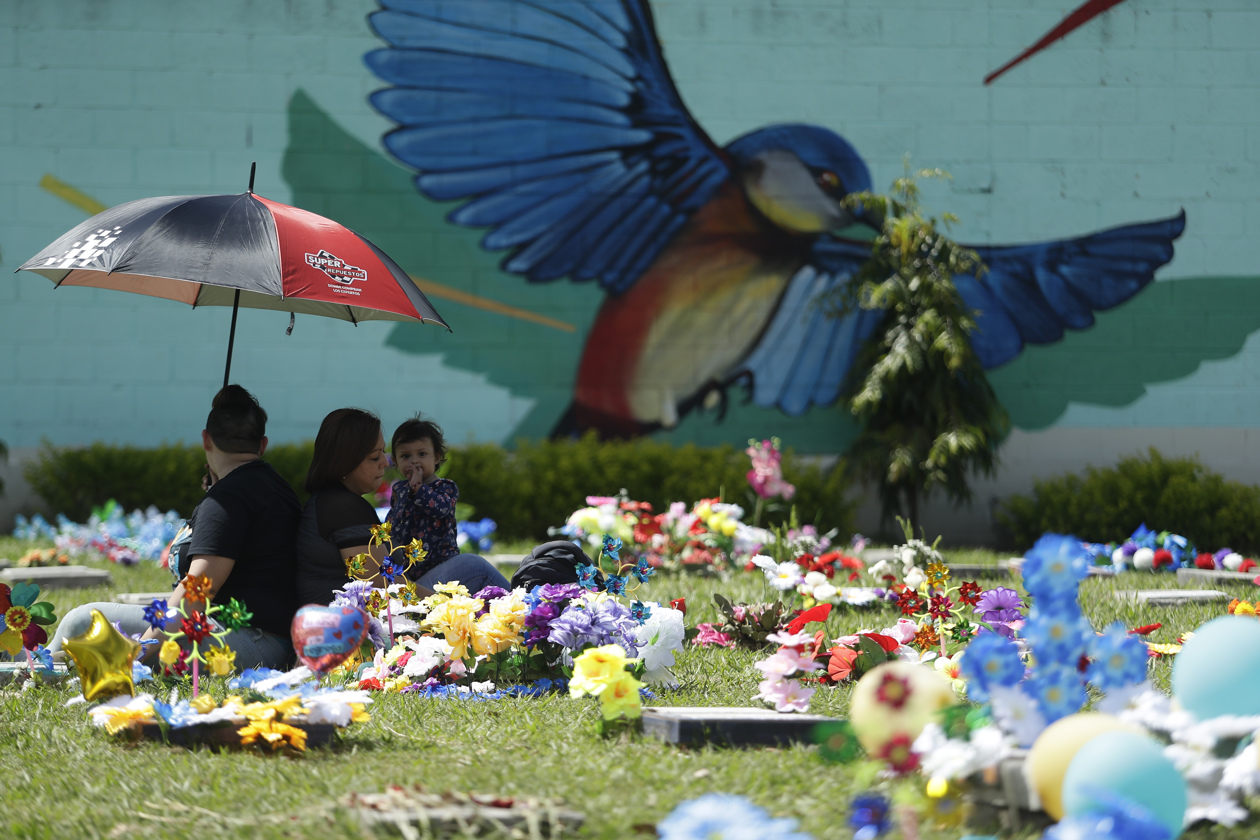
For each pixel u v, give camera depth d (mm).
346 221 12859
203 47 12781
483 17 12953
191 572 4180
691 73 13062
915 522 12062
